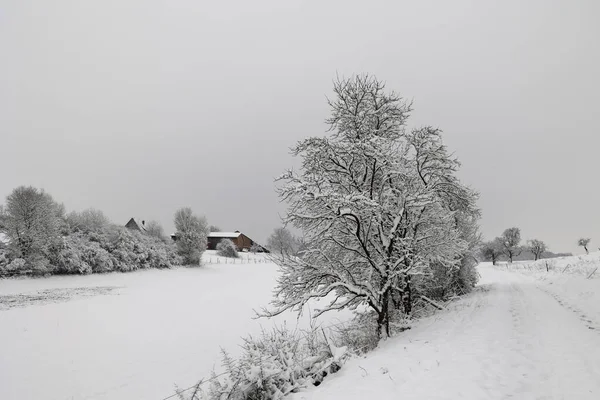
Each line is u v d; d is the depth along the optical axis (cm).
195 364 1264
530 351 692
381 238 1096
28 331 1588
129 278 3450
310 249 1034
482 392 502
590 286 1566
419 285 1395
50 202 3244
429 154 1285
